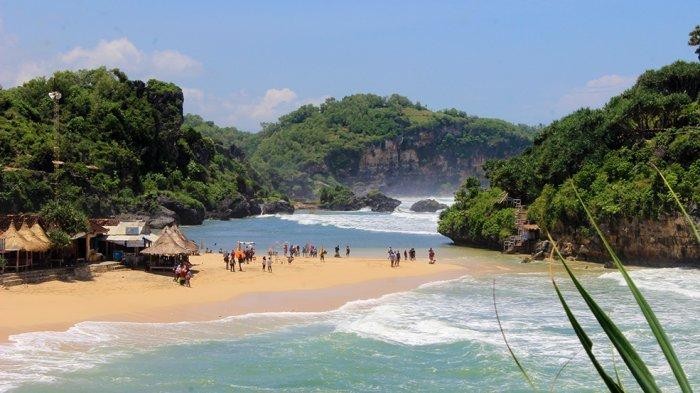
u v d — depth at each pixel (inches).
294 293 1971.0
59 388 1058.7
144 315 1600.6
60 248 2030.0
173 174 5984.3
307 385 1106.1
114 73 6397.6
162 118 6245.1
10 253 1952.5
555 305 1793.8
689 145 2709.2
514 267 2696.9
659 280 2229.3
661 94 3430.1
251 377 1141.7
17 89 5871.1
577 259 2893.7
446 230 3801.7
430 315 1658.5
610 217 2733.8
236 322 1567.4
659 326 170.1
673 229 2546.8
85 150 5241.1
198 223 5511.8
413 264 2716.5
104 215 4845.0
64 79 6048.2
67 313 1571.1
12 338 1344.7
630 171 2849.4
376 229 4894.2
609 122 3157.0
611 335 167.3
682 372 162.2
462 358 1261.1
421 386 1106.7
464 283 2234.3
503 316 1647.4
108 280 1995.6
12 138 4847.4
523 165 3585.1
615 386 164.1
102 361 1216.8
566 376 1141.7
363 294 1990.7
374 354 1290.6
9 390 1042.7
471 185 3988.7
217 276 2206.0
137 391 1056.8
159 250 2159.2
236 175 7303.2
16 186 4256.9
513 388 1088.8
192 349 1317.7
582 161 3149.6
